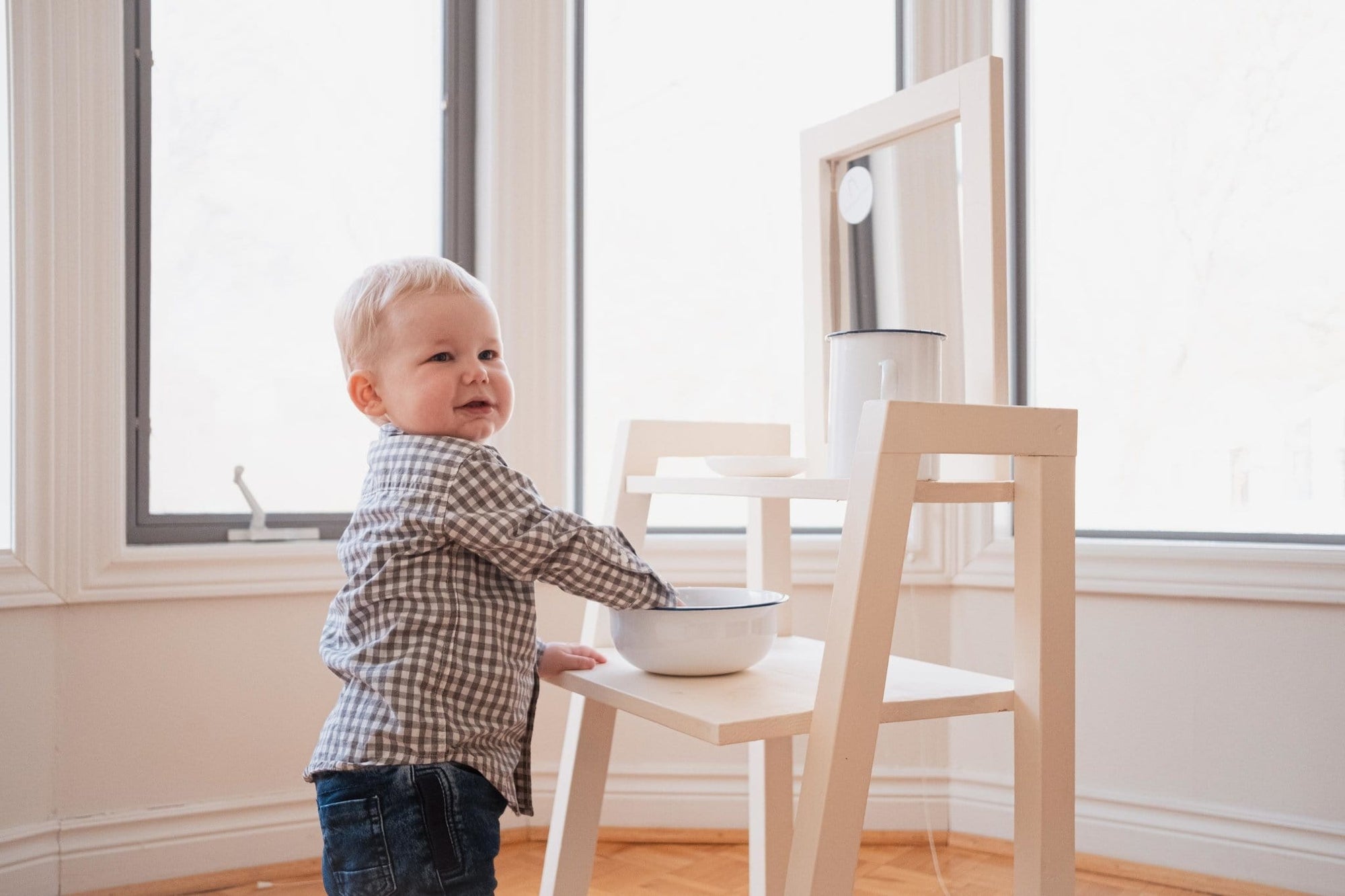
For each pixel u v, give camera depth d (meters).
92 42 1.79
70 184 1.77
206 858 1.83
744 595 1.26
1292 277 1.92
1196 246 2.00
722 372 2.21
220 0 1.98
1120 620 1.93
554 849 1.33
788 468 1.24
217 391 1.98
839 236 1.42
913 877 1.86
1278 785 1.81
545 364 2.09
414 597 1.09
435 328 1.17
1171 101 2.02
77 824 1.75
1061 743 1.01
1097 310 2.09
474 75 2.14
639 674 1.15
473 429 1.19
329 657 1.13
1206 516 2.00
